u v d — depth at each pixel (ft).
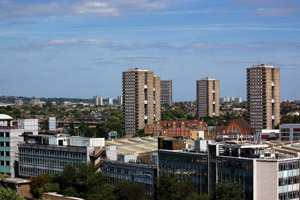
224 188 490.90
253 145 523.29
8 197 563.07
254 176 489.26
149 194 607.78
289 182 498.69
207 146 556.51
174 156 584.40
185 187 539.70
